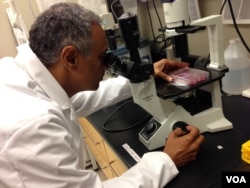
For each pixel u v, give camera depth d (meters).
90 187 0.71
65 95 0.85
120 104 1.40
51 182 0.64
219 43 1.00
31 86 0.80
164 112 0.95
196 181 0.78
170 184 0.80
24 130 0.63
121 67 0.88
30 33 0.79
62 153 0.67
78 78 0.81
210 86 1.00
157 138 0.95
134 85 0.91
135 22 0.84
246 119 1.03
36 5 2.27
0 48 2.46
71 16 0.74
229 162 0.83
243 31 1.23
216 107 1.01
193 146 0.86
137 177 0.75
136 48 0.86
